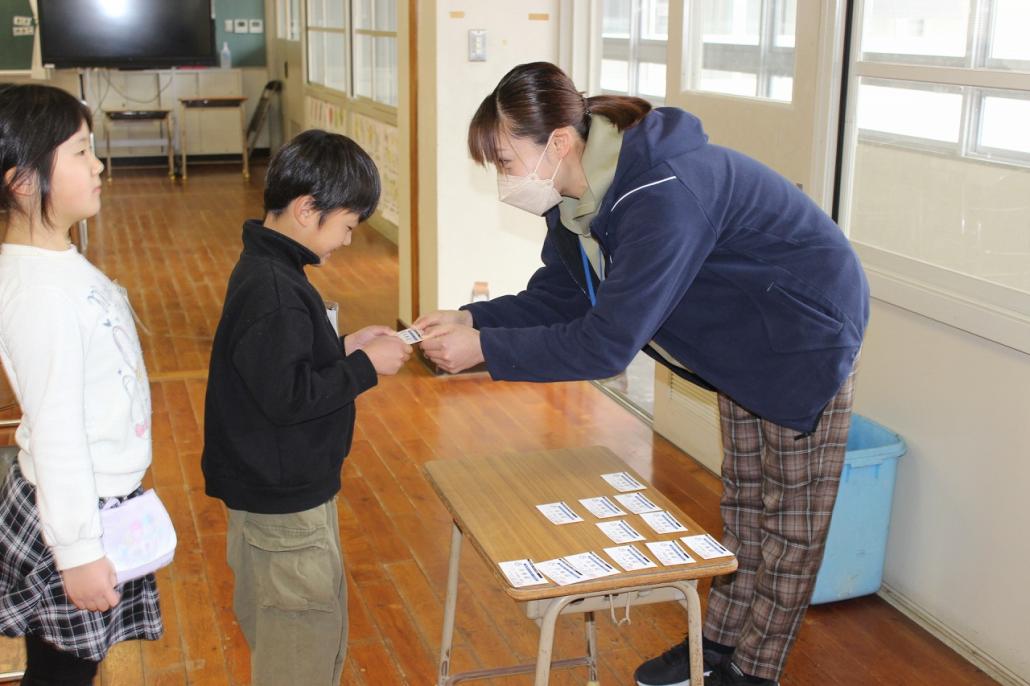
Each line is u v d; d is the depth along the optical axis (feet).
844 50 8.60
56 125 4.74
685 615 8.68
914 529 8.45
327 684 5.88
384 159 23.27
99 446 5.00
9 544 5.13
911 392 8.32
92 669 5.53
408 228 15.42
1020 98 7.04
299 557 5.57
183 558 9.41
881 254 8.50
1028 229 7.10
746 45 9.91
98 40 31.73
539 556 5.24
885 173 8.39
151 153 34.01
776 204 5.96
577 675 7.78
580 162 5.83
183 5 32.22
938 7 7.64
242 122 33.12
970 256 7.65
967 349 7.73
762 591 6.87
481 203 14.32
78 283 4.90
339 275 20.31
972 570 7.88
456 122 13.94
